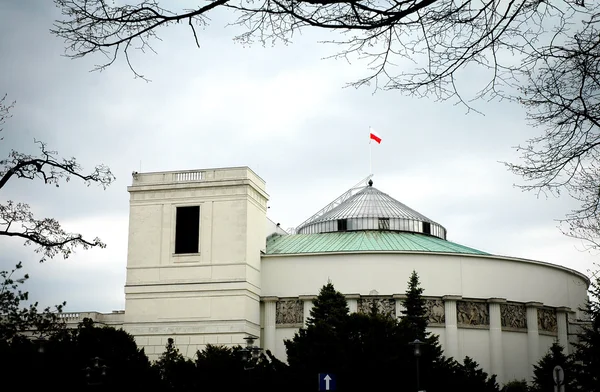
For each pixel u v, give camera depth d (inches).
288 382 2773.1
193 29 740.0
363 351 2755.9
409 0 706.8
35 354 2637.8
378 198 4707.2
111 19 731.4
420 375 2792.8
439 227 4707.2
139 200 4015.8
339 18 721.0
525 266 4106.8
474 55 753.6
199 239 3905.0
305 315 3902.6
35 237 1839.3
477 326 3929.6
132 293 3914.9
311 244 4303.6
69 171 1829.5
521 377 3951.8
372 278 3905.0
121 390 3070.9
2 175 1760.6
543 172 855.1
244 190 3912.4
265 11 721.6
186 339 3801.7
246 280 3811.5
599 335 3088.1
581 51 776.9
